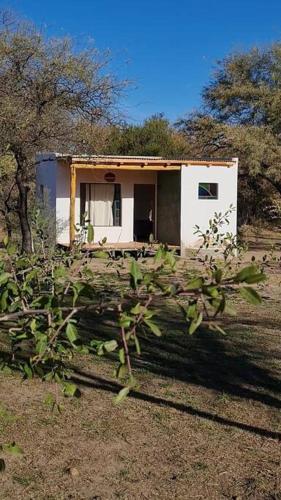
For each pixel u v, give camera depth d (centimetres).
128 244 2186
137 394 634
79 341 229
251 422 566
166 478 456
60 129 1588
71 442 514
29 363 247
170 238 2312
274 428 552
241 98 2889
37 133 1527
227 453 500
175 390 650
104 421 560
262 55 2928
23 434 527
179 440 523
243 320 1012
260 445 516
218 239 656
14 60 1528
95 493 432
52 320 223
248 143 2594
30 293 249
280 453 502
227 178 2255
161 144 3259
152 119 3416
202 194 2236
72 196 2002
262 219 3034
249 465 480
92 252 320
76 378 678
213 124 2914
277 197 2928
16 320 265
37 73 1538
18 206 1684
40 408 587
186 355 790
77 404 600
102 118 1662
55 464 474
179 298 209
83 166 1997
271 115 2784
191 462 483
